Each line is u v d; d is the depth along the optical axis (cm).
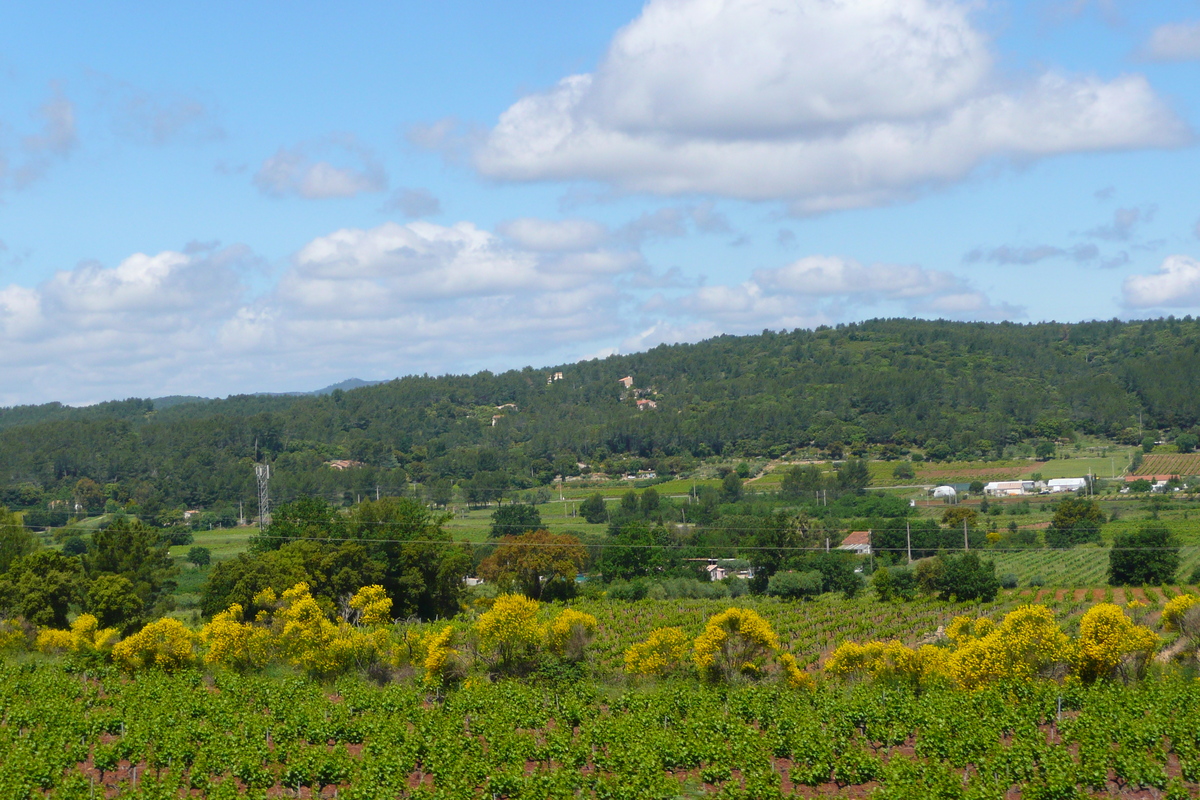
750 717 3797
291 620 4703
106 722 3434
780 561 9256
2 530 7669
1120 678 4059
